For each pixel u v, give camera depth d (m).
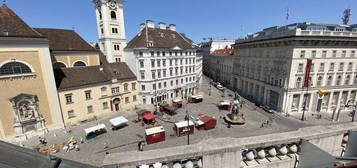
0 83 28.38
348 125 7.32
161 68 52.00
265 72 49.66
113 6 53.19
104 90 42.53
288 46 40.25
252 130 34.41
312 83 42.03
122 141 30.98
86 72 41.38
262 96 51.75
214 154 5.72
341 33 39.56
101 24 54.44
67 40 42.94
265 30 55.16
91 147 29.11
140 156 5.47
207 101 54.94
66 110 36.81
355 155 6.29
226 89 70.56
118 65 49.16
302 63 40.12
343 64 42.44
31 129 32.28
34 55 30.89
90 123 38.69
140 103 51.09
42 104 32.91
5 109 29.38
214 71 95.38
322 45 39.69
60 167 3.06
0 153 2.87
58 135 33.16
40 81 32.19
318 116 41.25
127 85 47.06
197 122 34.84
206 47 112.31
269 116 41.75
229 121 37.50
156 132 30.09
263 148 6.30
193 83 65.06
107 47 54.38
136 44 50.50
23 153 3.00
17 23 29.73
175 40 60.00
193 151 5.64
